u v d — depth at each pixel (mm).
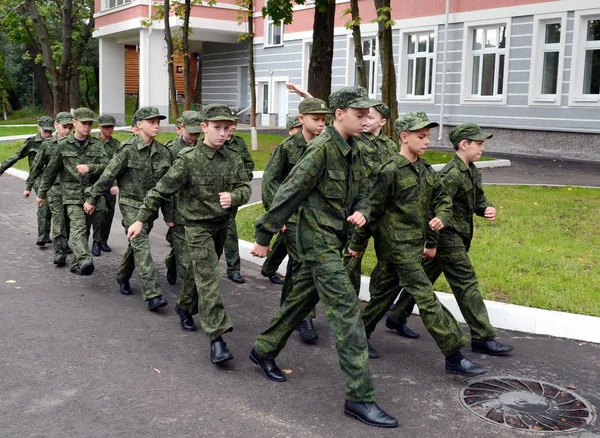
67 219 8641
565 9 20766
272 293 7488
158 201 5441
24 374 5055
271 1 17000
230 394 4727
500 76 23281
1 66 44094
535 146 22078
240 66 34906
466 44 23766
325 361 5414
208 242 5367
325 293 4398
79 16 35781
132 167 7016
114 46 36562
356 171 4570
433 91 24906
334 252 4453
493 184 14500
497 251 8453
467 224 5582
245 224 10609
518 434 4172
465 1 23594
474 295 5559
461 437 4121
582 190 13477
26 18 33625
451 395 4750
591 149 20578
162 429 4180
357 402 4320
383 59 13969
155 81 32281
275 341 4926
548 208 11414
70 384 4879
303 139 5918
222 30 32906
